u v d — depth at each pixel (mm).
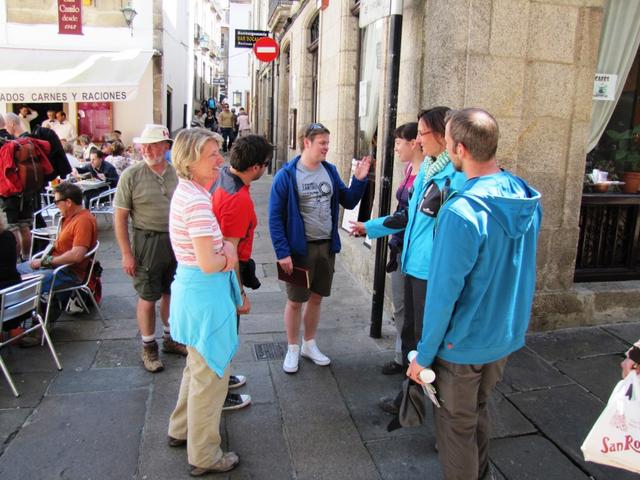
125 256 3586
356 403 3305
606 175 4652
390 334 4340
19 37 13430
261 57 11500
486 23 3832
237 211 2777
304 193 3461
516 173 4117
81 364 3766
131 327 4441
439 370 2160
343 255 6305
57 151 6902
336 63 6605
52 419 3084
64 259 4180
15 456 2750
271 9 13633
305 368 3740
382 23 4984
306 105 9859
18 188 6102
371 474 2676
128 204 3553
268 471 2688
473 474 2184
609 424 1869
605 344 4105
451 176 2693
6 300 3326
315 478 2643
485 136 2006
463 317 2027
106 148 11078
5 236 3588
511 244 2016
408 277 3014
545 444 2920
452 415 2143
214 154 2400
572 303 4352
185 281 2467
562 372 3688
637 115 4691
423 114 2838
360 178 3656
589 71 4117
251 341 4195
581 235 4613
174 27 17562
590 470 2711
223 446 2867
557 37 4008
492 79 3914
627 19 4438
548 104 4094
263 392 3414
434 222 2809
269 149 2906
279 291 5469
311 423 3094
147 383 3518
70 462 2719
